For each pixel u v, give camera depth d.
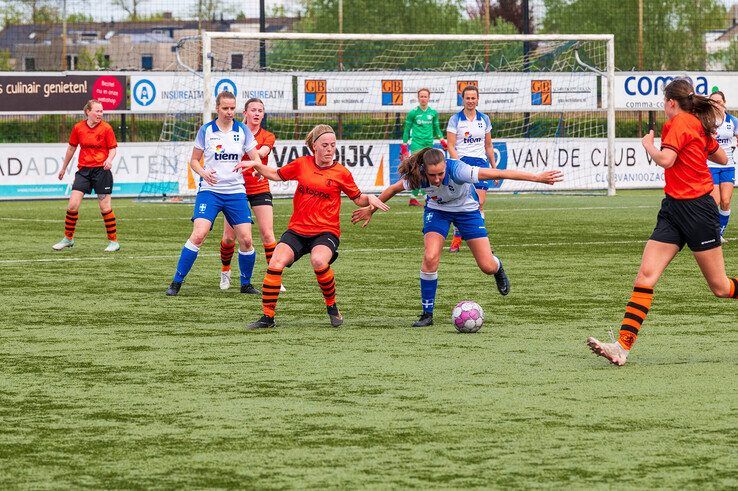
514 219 37.88
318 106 49.59
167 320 17.67
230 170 20.67
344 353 14.77
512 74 51.38
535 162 52.41
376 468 9.41
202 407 11.66
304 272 23.77
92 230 34.22
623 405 11.63
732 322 17.17
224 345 15.41
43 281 22.45
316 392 12.38
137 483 9.02
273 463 9.56
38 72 47.72
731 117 29.94
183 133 51.09
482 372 13.45
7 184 47.53
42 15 64.62
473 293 20.61
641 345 15.27
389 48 63.50
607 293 20.45
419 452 9.88
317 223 17.09
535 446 10.05
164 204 46.16
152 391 12.46
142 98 48.97
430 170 16.56
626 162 54.59
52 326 17.06
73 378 13.20
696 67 67.94
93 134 28.30
